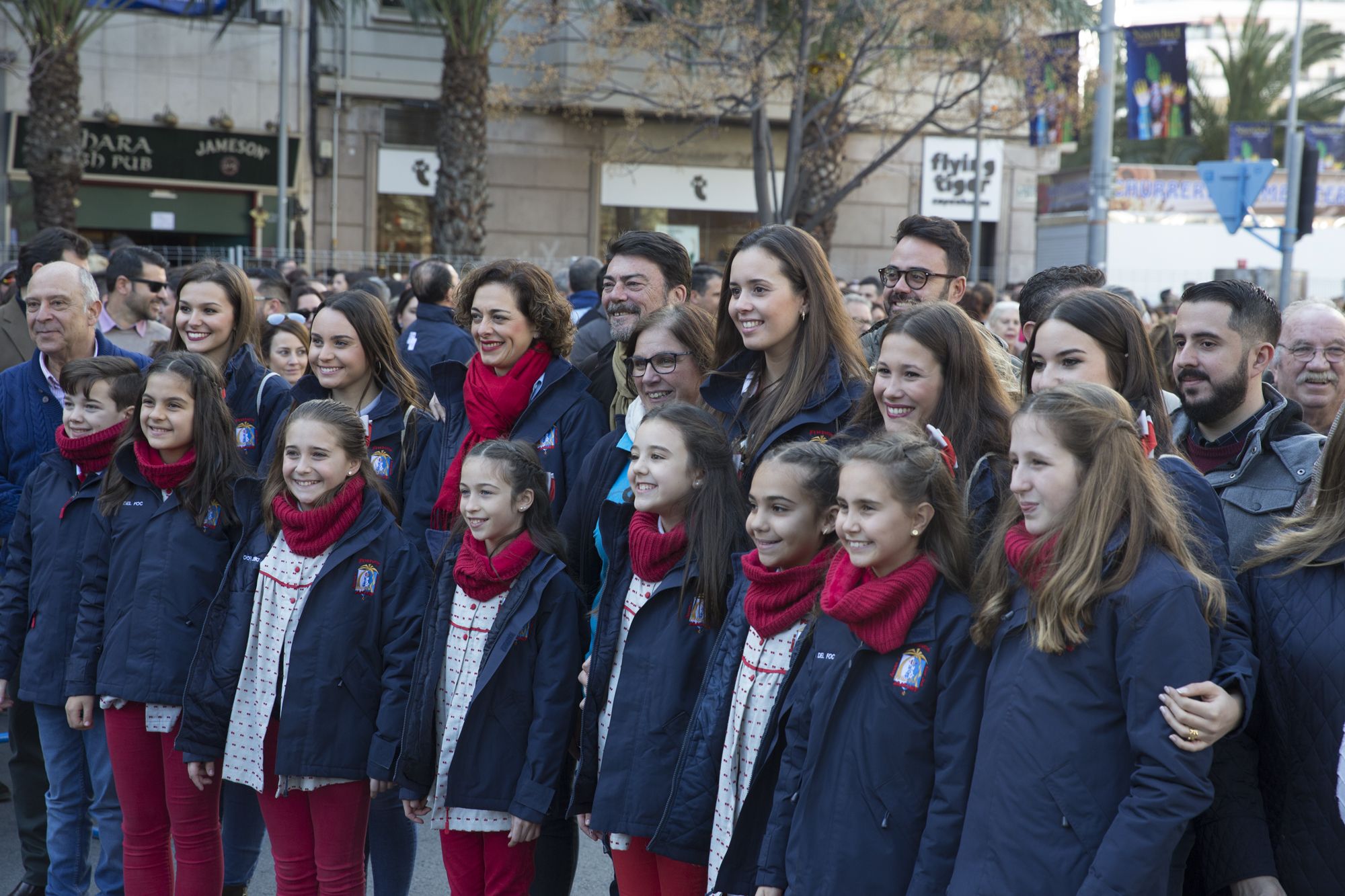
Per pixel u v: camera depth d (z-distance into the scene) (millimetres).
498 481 3564
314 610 3742
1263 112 28219
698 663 3264
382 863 4109
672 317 3744
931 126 23109
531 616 3510
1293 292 20156
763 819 2945
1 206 17609
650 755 3234
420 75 20531
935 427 3115
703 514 3260
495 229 21297
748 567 3076
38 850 4449
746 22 16688
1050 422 2492
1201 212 23672
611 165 21812
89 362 4309
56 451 4355
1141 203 23609
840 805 2697
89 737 4121
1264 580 2697
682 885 3227
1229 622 2594
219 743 3811
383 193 20734
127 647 3951
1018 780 2426
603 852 5141
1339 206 23156
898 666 2689
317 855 3787
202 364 4133
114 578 4035
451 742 3559
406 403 4508
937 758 2631
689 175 22281
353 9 19828
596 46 18125
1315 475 2895
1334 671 2547
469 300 4180
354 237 20562
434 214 19391
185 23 18484
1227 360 3205
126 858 4008
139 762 3975
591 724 3420
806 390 3418
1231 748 2654
